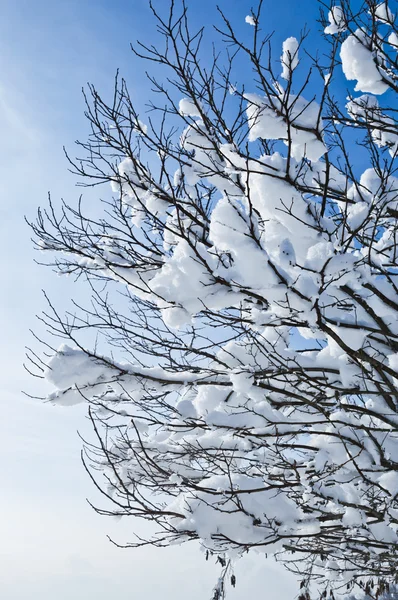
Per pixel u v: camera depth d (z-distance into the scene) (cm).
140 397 468
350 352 387
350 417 445
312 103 345
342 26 405
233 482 409
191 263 330
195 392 511
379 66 415
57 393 427
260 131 347
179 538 385
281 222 351
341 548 422
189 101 376
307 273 334
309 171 416
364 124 438
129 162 432
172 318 343
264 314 375
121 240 474
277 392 434
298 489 442
